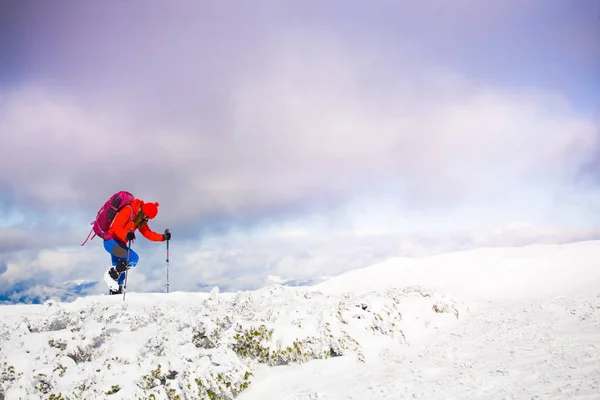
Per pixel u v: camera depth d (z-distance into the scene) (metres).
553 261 15.23
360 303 10.22
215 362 7.65
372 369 7.79
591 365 6.31
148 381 7.05
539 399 5.44
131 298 12.86
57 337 7.92
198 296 13.36
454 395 5.96
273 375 7.96
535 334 8.30
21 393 6.44
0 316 10.70
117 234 12.15
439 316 10.45
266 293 12.85
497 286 13.85
